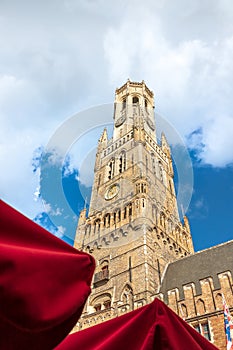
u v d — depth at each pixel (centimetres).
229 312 2127
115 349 458
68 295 308
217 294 2456
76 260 339
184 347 490
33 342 313
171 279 3039
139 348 460
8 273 270
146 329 484
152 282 2877
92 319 2786
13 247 292
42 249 329
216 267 2898
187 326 545
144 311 503
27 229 333
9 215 327
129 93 6781
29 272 284
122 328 479
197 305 2477
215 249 3231
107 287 3088
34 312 270
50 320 279
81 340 506
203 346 545
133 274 2975
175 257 3628
